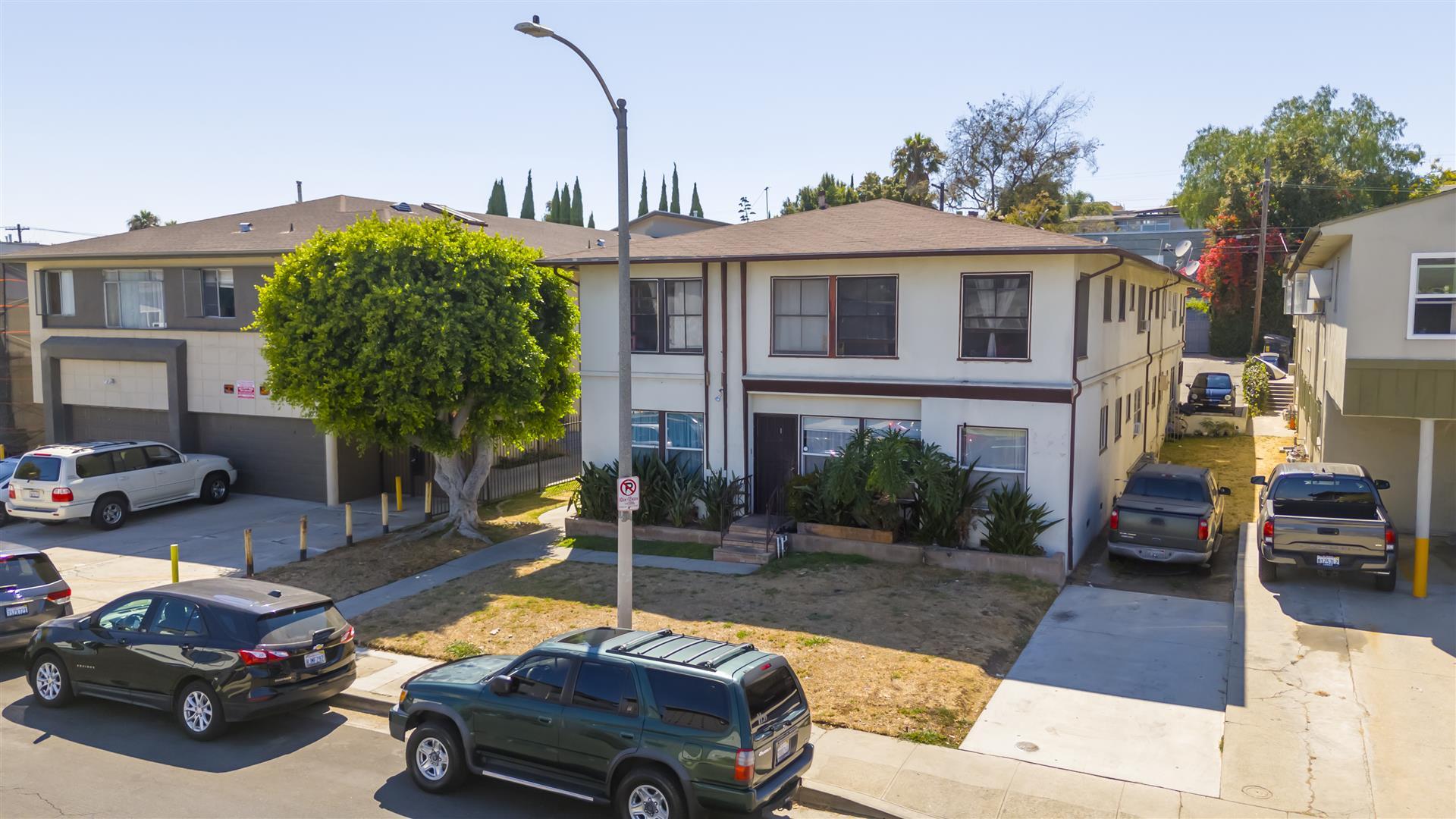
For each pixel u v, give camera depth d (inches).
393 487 1022.4
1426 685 459.5
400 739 390.0
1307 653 502.3
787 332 762.8
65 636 464.8
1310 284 759.1
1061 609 594.6
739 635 542.3
